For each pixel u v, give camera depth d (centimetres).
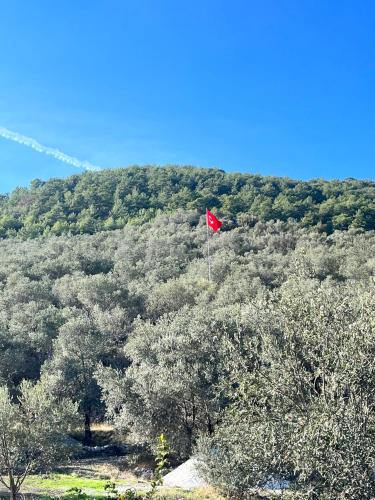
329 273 5416
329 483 1034
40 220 11250
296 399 1201
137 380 2469
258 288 4400
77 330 3531
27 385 1839
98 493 1688
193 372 2381
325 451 1007
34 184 14475
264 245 7500
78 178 14300
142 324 3519
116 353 4103
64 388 3175
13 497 1588
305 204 10412
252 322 1499
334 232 8419
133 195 12288
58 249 7744
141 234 8806
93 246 8225
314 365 1293
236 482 1474
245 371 1337
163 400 2406
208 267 5816
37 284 5241
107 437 3219
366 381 1117
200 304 4362
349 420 1008
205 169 15000
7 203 13138
